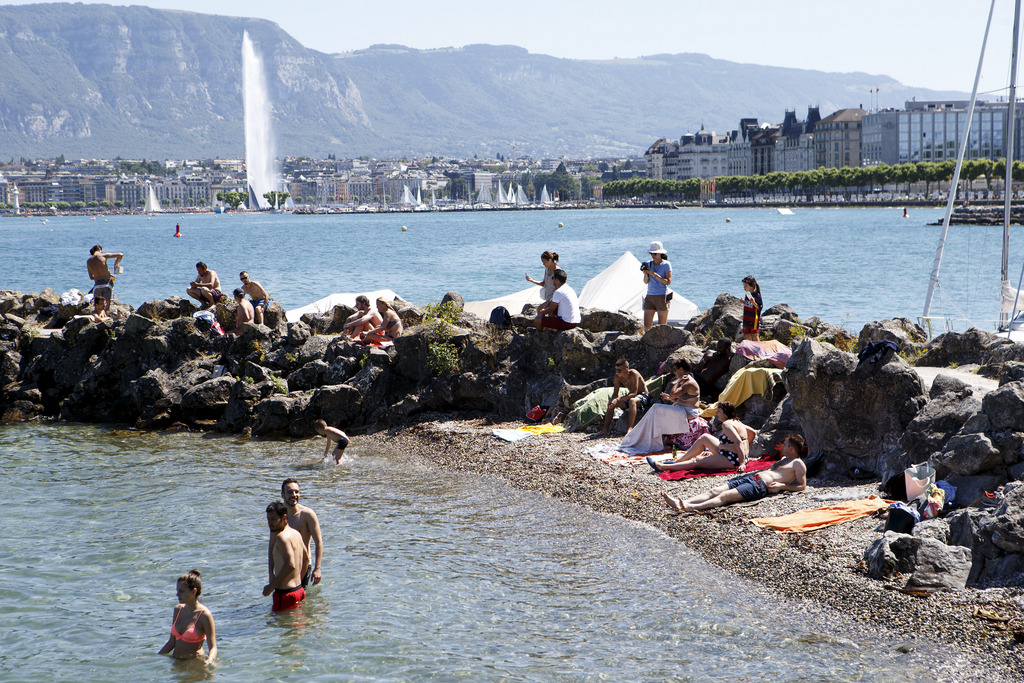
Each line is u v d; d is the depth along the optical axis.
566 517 15.57
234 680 10.57
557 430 21.05
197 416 24.61
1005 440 13.54
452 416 23.39
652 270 23.92
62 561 14.28
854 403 16.14
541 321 22.95
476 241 126.25
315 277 69.19
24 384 27.28
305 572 12.87
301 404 23.33
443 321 24.61
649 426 18.72
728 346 20.02
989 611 10.91
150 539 15.20
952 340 21.56
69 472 19.75
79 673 10.86
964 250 90.31
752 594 12.10
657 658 10.57
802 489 15.53
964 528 12.28
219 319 27.55
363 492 17.64
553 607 12.09
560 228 165.88
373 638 11.41
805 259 81.00
